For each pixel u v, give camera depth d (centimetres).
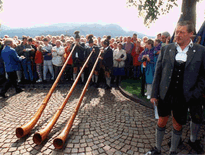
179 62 176
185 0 456
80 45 598
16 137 273
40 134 242
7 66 471
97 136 279
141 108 402
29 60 636
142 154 233
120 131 295
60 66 646
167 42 396
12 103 427
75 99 464
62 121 333
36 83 633
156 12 490
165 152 234
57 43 629
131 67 724
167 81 184
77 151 239
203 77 176
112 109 396
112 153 235
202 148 238
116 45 673
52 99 461
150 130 299
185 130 290
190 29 164
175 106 185
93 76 612
